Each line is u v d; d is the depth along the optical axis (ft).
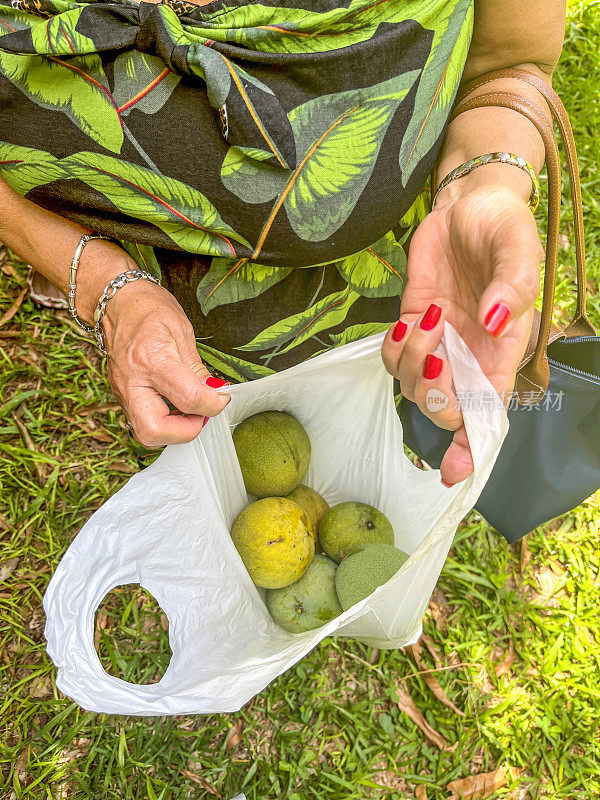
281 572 3.03
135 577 2.74
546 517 3.65
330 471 3.69
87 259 2.51
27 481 4.53
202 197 2.29
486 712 4.17
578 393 3.05
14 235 2.58
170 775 3.86
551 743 4.20
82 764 3.83
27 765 3.77
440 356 2.10
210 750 3.93
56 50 1.97
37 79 2.08
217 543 2.90
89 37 1.99
